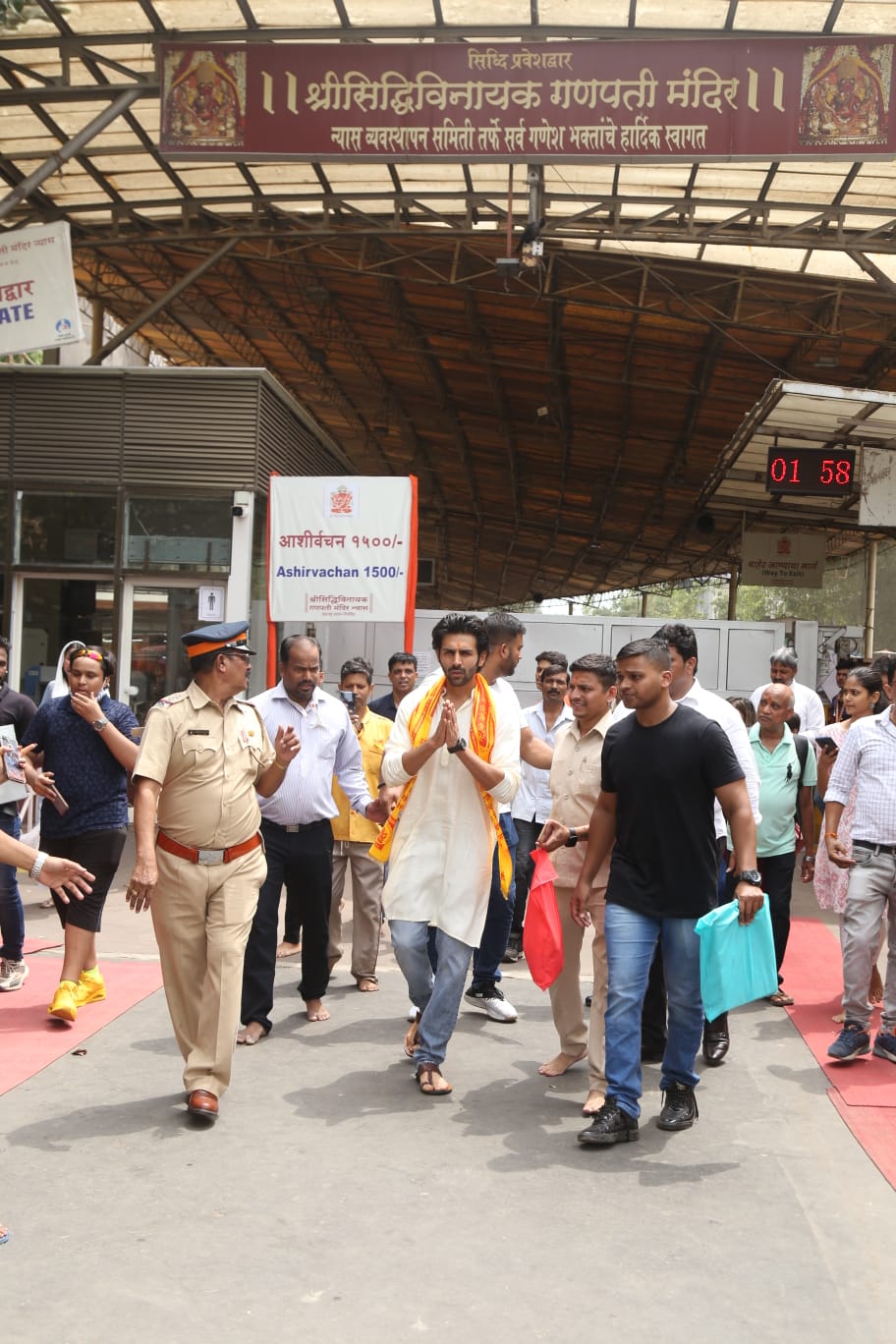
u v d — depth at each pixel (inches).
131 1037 237.5
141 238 666.2
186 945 201.0
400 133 433.7
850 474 599.8
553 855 222.1
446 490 1362.0
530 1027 259.0
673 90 422.6
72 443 580.7
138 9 458.6
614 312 687.1
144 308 920.3
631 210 570.9
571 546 1529.3
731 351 709.9
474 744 211.2
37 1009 255.4
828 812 244.4
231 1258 145.6
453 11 453.4
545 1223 157.8
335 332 869.8
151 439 579.5
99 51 490.3
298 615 434.3
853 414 551.2
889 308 623.5
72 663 241.6
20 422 582.6
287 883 250.8
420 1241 151.4
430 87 431.8
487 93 430.0
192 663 203.8
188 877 199.5
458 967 209.9
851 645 855.7
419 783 216.2
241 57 438.6
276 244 711.1
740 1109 207.2
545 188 556.7
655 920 194.4
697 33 450.6
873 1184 174.9
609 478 1117.7
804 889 452.1
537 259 502.6
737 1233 156.9
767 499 841.5
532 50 427.2
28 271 474.3
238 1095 206.1
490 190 581.6
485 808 213.0
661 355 748.0
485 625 240.5
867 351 676.1
